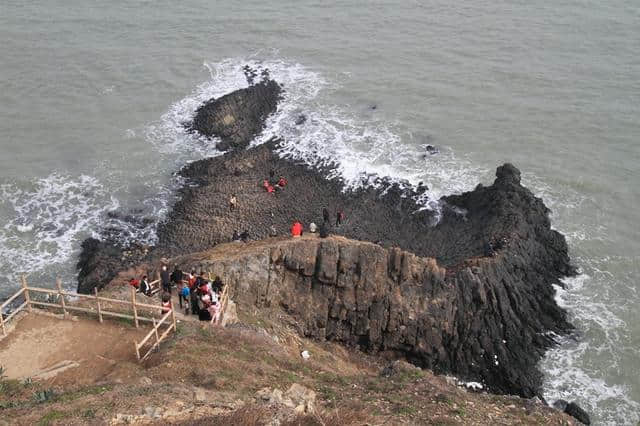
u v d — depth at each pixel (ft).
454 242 178.29
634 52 277.85
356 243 149.38
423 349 148.87
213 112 234.99
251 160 212.02
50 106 248.93
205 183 204.54
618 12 314.96
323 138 226.17
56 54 288.10
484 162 214.48
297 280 146.41
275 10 334.24
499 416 90.12
